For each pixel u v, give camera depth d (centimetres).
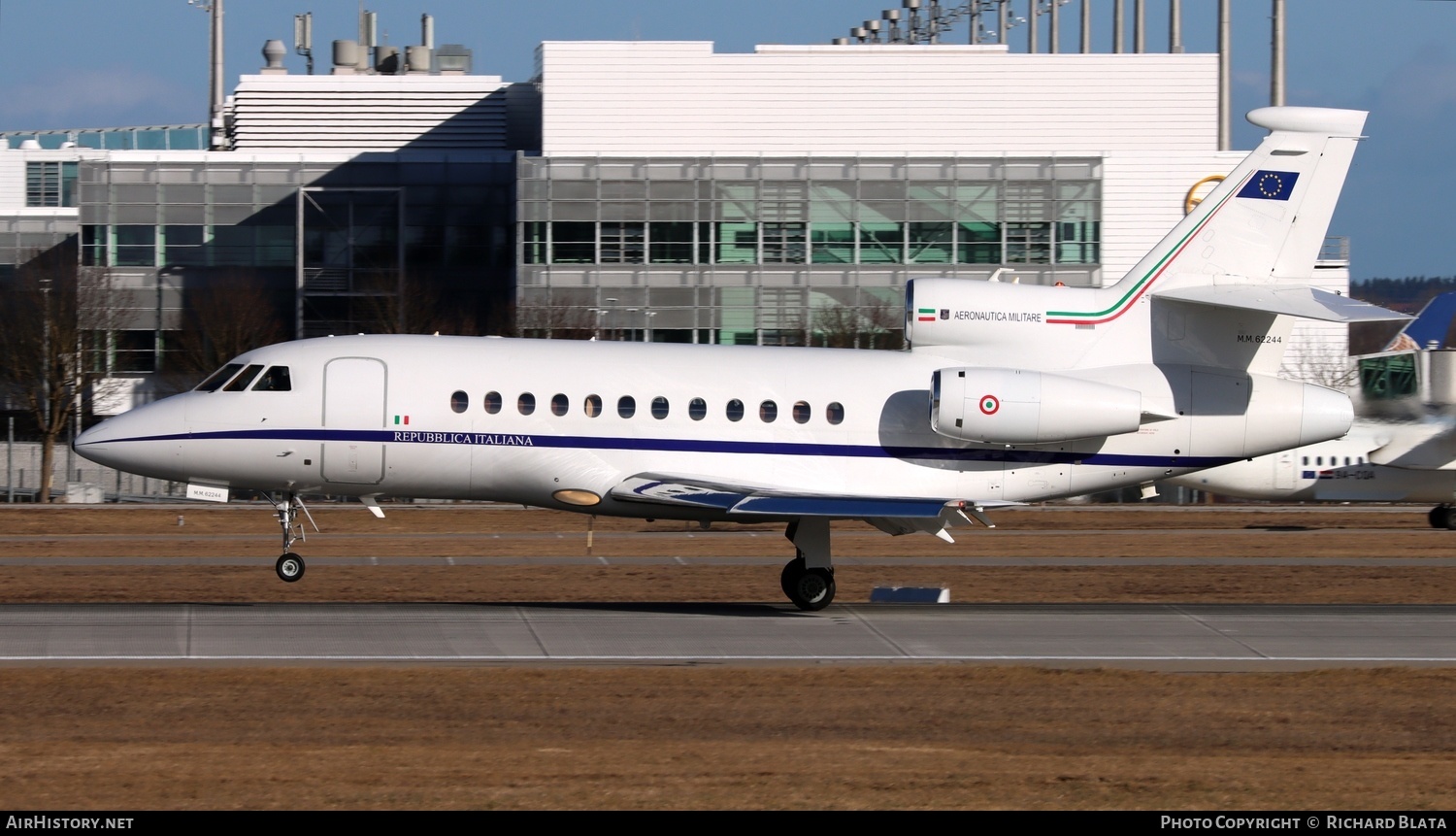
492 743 5509
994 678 6894
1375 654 7688
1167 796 4941
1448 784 5166
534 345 9200
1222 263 9388
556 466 8906
